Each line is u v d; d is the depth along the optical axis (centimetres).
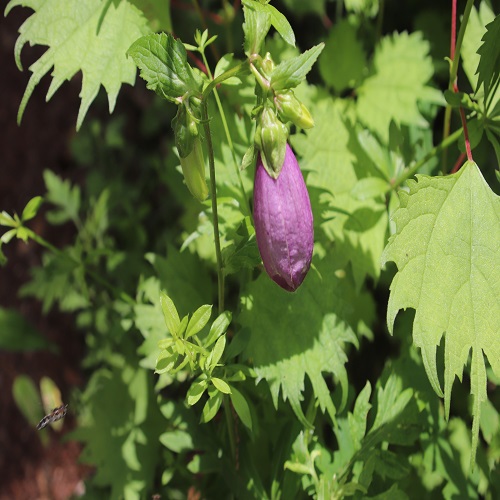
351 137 49
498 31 41
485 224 41
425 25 57
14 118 89
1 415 84
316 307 44
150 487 53
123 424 54
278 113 37
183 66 38
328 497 43
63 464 82
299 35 60
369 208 48
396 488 44
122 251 63
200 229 45
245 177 47
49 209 86
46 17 44
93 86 45
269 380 44
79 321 65
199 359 41
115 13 45
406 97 52
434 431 48
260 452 49
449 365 40
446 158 50
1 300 86
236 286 53
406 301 40
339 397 47
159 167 59
